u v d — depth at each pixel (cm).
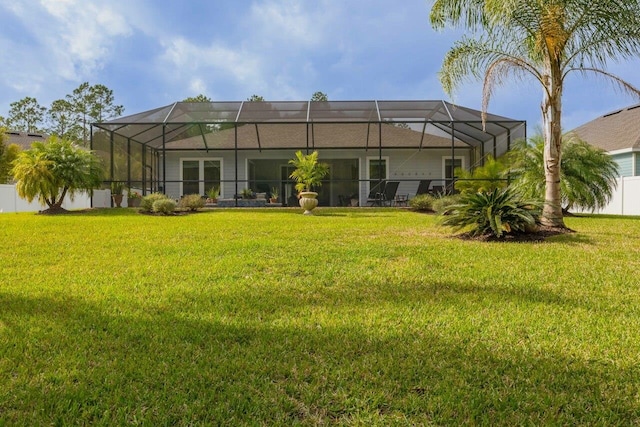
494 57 786
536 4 680
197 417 156
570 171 1174
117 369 192
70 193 1273
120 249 536
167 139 1717
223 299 309
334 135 1808
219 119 1534
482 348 220
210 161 1914
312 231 740
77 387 175
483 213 646
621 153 1736
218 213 1212
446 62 816
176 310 282
